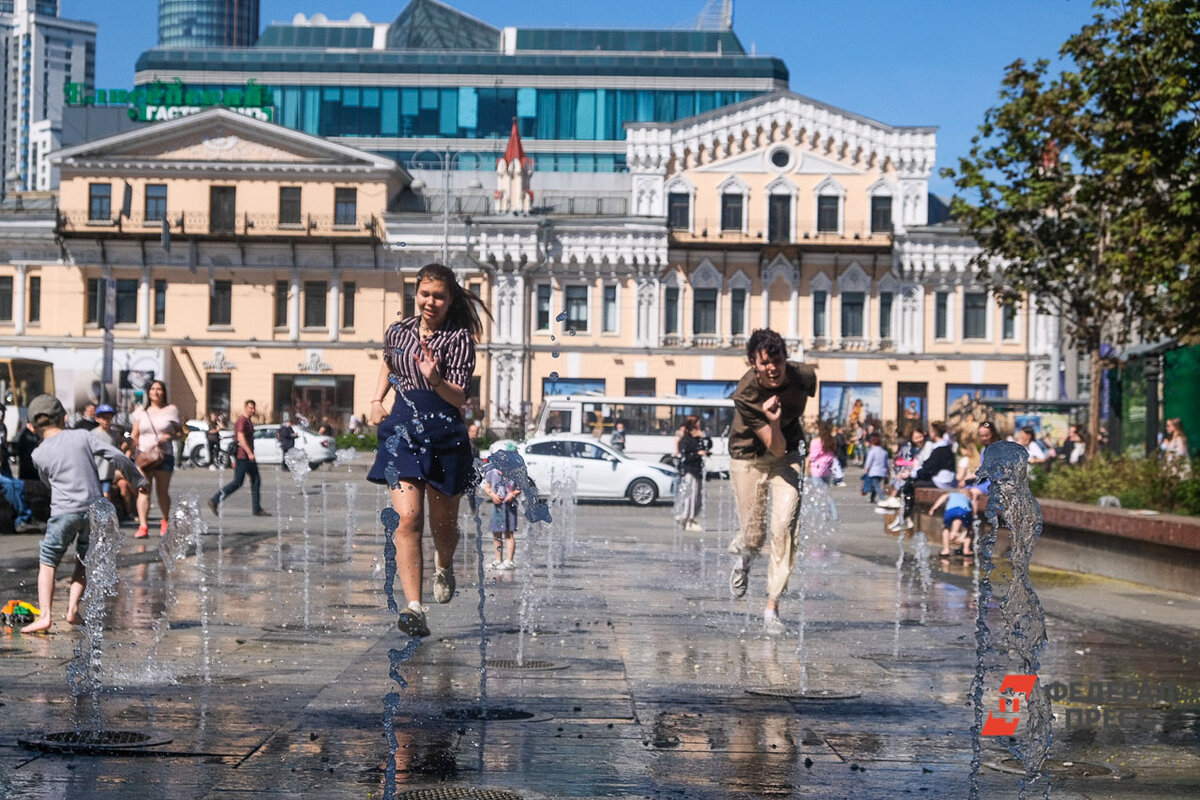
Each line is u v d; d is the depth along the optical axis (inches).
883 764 258.7
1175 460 863.1
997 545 888.9
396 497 333.4
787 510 455.2
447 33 4507.9
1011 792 238.8
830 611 530.3
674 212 2915.8
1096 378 1290.6
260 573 647.8
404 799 224.2
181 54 4170.8
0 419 1015.0
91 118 3496.6
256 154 2864.2
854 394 2896.2
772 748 270.7
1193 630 491.8
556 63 4094.5
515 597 568.4
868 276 2903.5
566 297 2891.2
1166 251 906.7
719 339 2893.7
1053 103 1106.7
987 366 2891.2
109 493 872.9
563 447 1636.3
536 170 4077.3
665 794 232.2
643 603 547.5
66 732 271.9
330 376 2886.3
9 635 421.7
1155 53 882.8
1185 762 266.8
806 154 2908.5
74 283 2874.0
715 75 4094.5
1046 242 1283.2
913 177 2896.2
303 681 339.3
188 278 2883.9
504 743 269.7
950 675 367.2
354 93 4119.1
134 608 495.8
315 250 2874.0
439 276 338.0
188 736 270.5
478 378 2866.6
